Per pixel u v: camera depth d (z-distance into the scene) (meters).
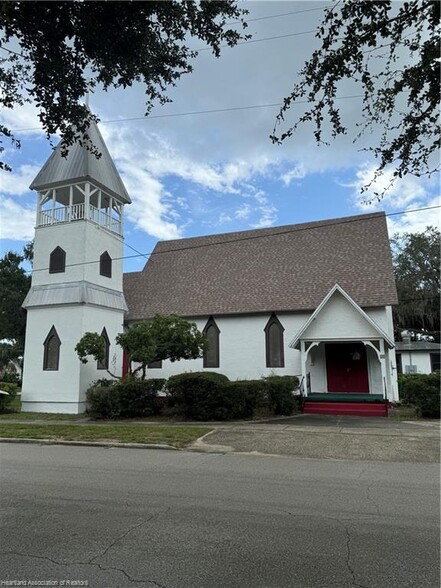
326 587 3.76
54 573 4.03
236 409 16.28
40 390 21.55
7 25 4.61
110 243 24.28
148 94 6.00
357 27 4.04
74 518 5.61
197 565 4.19
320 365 21.47
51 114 5.40
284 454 10.27
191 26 5.21
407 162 4.47
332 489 7.04
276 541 4.78
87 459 9.86
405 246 45.25
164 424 15.70
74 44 5.09
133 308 25.64
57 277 22.47
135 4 4.76
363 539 4.83
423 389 16.38
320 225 26.36
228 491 6.91
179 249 27.41
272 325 22.50
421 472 8.38
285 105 4.67
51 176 23.22
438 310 43.28
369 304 20.47
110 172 24.55
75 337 21.28
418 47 4.00
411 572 4.04
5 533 5.08
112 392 17.98
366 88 4.32
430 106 4.14
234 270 25.81
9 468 8.88
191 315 23.67
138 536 4.95
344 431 13.12
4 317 34.34
